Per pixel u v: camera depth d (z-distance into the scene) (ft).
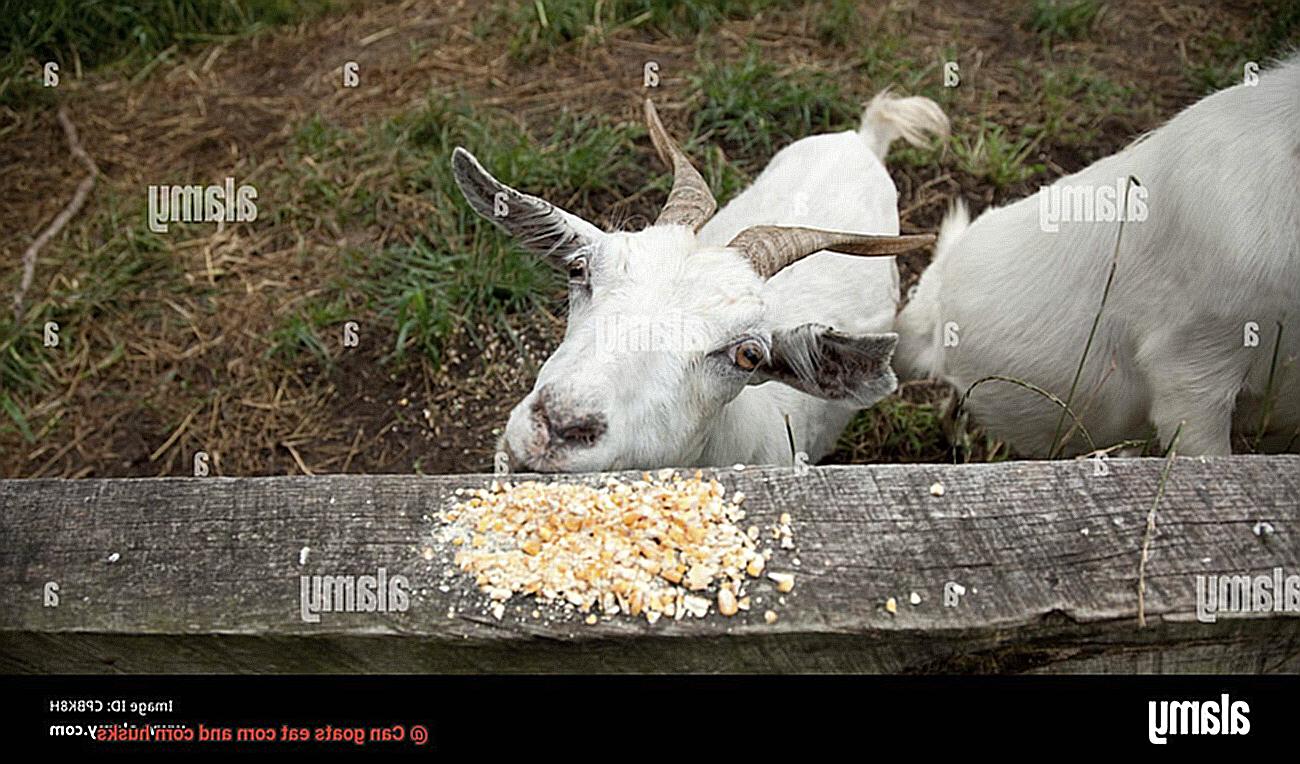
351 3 7.16
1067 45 6.70
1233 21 6.77
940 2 7.04
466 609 2.75
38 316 5.49
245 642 2.76
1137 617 2.71
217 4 7.08
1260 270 3.79
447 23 7.01
